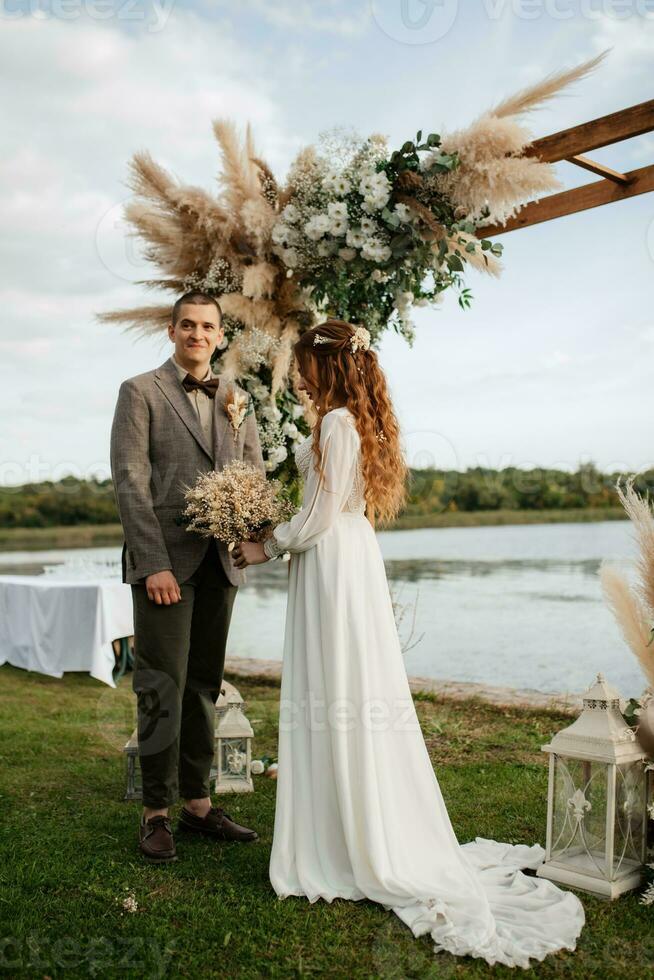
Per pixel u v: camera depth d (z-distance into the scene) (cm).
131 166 341
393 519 279
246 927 216
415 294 365
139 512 262
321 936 211
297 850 236
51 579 611
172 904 229
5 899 233
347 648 236
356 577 242
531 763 367
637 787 243
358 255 340
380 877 222
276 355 336
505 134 287
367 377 255
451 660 612
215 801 323
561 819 248
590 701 247
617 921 220
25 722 457
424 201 324
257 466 296
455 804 314
